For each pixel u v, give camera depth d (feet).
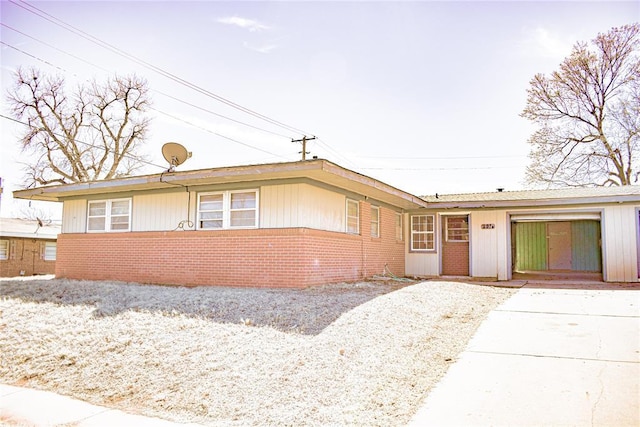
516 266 81.10
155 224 45.68
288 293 34.04
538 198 54.19
